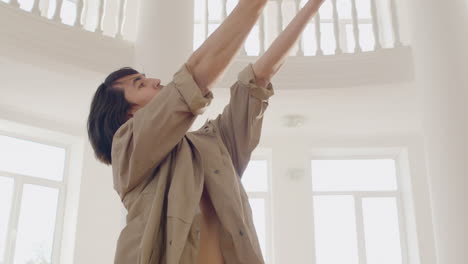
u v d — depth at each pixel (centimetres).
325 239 753
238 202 106
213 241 106
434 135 471
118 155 107
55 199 713
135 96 122
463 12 493
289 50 122
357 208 763
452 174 447
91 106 128
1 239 659
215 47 99
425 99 491
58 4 530
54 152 725
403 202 762
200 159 110
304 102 620
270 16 790
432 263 704
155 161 102
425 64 496
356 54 576
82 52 528
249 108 122
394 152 773
